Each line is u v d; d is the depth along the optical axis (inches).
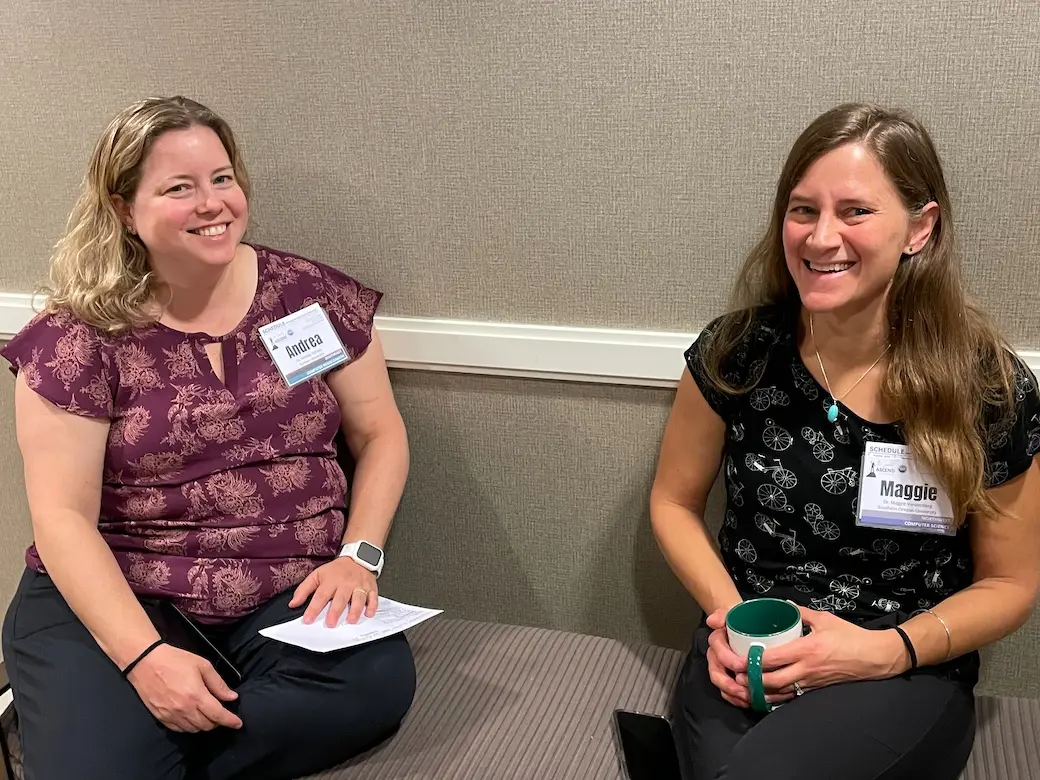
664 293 65.6
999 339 52.5
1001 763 54.1
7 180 75.4
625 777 55.0
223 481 60.5
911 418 51.3
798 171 50.9
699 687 55.3
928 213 50.1
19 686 57.5
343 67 66.8
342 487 65.9
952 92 56.7
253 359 62.0
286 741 55.9
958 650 51.7
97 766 52.3
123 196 57.7
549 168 65.0
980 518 53.4
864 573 55.1
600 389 68.7
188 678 53.3
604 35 61.0
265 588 61.2
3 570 87.6
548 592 75.8
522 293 68.7
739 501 57.5
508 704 61.9
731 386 56.5
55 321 59.1
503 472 73.4
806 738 48.0
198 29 68.6
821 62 58.1
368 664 57.9
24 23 71.1
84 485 58.8
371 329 68.9
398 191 68.9
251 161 71.2
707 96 60.5
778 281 56.4
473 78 64.4
